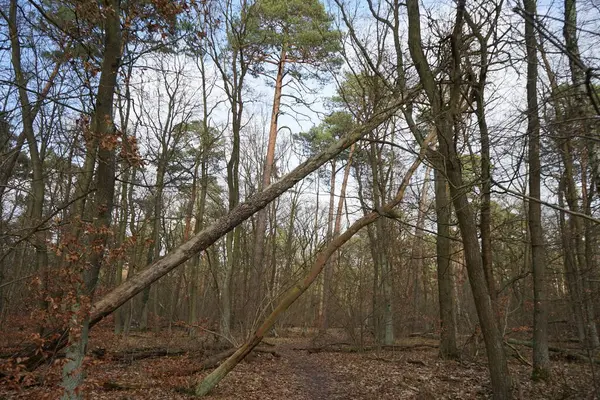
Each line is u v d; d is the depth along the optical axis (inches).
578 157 251.1
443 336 526.0
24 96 319.3
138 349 471.2
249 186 871.1
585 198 309.3
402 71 311.4
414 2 281.6
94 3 223.0
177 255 223.5
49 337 195.2
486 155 230.5
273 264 778.2
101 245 196.4
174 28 262.8
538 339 363.6
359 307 663.8
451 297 527.5
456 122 270.1
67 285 187.5
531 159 216.7
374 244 665.6
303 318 1072.8
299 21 601.6
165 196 761.6
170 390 327.6
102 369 371.2
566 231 321.4
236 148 529.0
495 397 239.1
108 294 209.3
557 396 299.9
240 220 239.0
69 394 182.9
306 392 369.1
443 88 317.7
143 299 821.9
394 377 418.9
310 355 604.1
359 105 409.7
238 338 496.7
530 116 198.2
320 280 828.0
